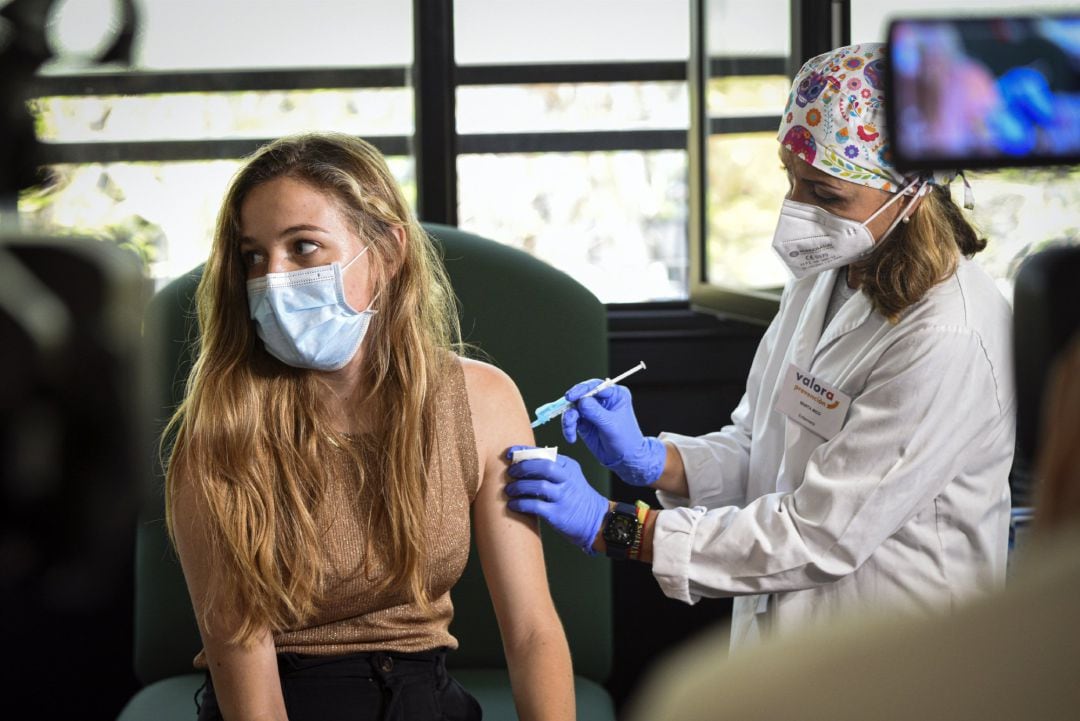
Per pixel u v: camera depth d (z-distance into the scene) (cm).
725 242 264
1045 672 26
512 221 281
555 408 188
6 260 39
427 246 172
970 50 34
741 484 202
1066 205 226
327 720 154
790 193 177
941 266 165
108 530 39
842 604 171
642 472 197
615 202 281
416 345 161
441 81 269
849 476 165
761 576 168
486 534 166
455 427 164
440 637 164
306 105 272
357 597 158
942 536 168
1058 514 28
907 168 34
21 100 63
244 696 152
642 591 278
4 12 63
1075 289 29
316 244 155
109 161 268
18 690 263
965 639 27
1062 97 33
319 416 160
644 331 276
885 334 170
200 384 159
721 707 28
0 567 38
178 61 267
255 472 155
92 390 39
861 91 168
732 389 276
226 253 159
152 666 223
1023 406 30
